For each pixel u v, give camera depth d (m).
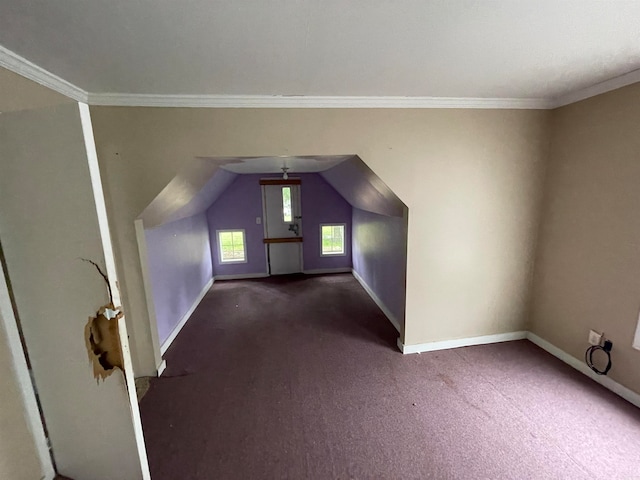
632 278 1.93
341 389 2.20
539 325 2.70
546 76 1.83
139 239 2.21
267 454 1.67
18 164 0.83
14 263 0.91
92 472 1.06
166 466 1.61
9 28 1.13
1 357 0.96
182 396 2.16
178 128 2.05
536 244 2.65
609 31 1.26
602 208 2.08
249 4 1.02
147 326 2.33
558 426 1.81
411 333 2.64
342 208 5.18
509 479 1.50
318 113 2.15
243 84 1.82
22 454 1.02
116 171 2.07
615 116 1.95
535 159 2.47
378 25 1.19
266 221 5.04
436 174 2.37
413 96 2.18
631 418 1.85
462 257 2.56
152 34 1.21
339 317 3.48
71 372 0.97
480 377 2.29
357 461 1.62
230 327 3.27
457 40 1.33
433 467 1.57
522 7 1.08
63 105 0.78
